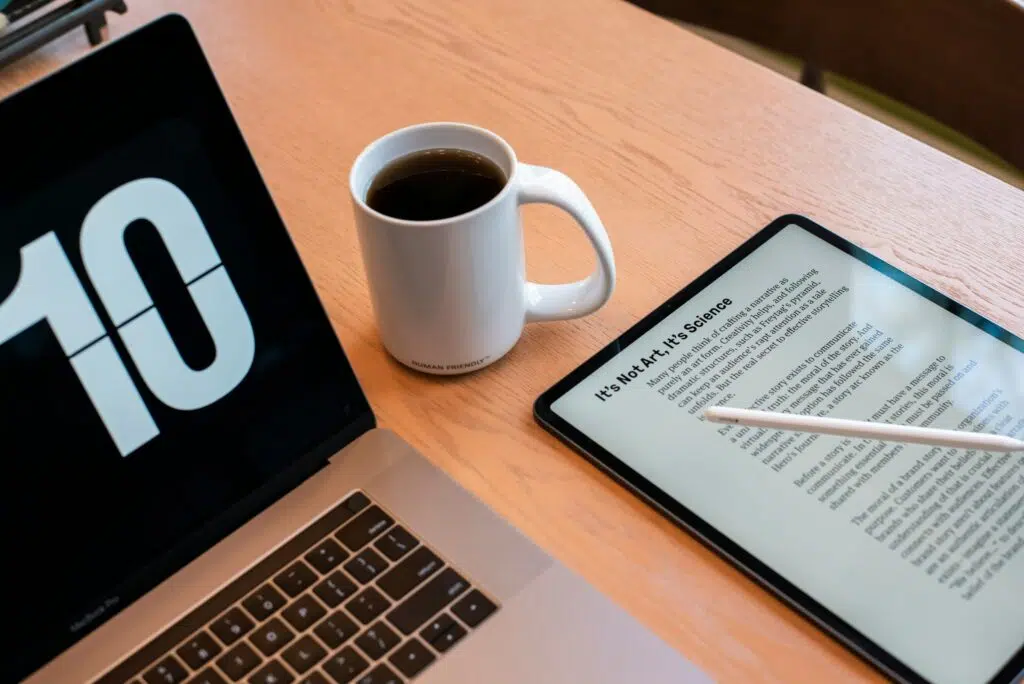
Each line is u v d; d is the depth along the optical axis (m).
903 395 0.60
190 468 0.55
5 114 0.47
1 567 0.50
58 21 0.84
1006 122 0.79
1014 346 0.62
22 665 0.51
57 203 0.49
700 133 0.79
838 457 0.57
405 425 0.62
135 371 0.53
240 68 0.89
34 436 0.50
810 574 0.52
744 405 0.60
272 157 0.80
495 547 0.54
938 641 0.49
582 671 0.49
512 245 0.59
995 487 0.55
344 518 0.55
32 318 0.49
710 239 0.71
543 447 0.60
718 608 0.52
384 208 0.59
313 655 0.50
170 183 0.52
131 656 0.51
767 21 0.92
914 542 0.53
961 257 0.68
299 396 0.58
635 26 0.90
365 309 0.69
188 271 0.54
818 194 0.74
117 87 0.50
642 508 0.57
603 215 0.74
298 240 0.74
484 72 0.87
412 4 0.94
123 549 0.53
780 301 0.66
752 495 0.56
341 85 0.86
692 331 0.65
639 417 0.60
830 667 0.49
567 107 0.83
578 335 0.66
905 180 0.74
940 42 0.81
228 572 0.54
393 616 0.51
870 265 0.68
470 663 0.49
